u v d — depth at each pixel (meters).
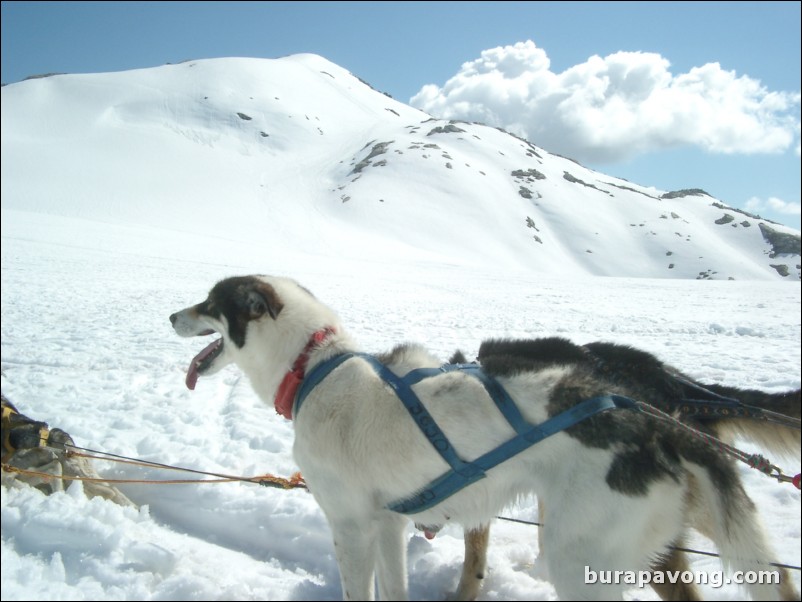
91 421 6.53
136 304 16.27
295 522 4.35
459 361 3.63
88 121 113.88
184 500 4.77
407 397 3.03
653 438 2.84
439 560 3.88
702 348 10.78
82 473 4.85
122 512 4.48
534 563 3.87
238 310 3.42
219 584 3.63
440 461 2.95
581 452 2.80
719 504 2.80
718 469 2.86
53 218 45.47
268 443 5.87
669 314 16.14
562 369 3.13
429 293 22.25
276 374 3.37
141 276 23.75
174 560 3.81
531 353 3.65
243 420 6.58
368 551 3.11
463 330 12.85
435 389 3.05
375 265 38.16
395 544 3.11
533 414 2.92
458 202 98.00
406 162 106.69
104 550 3.88
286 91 142.38
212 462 5.45
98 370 8.97
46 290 18.72
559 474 2.82
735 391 3.37
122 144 102.38
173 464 5.41
